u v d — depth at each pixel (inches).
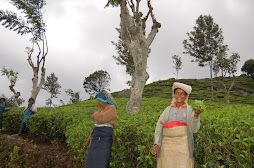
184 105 102.9
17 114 369.7
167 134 99.7
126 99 921.5
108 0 328.5
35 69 633.6
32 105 329.1
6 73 722.2
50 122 278.4
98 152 122.6
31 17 621.3
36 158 194.7
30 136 312.5
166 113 104.1
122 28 321.7
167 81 1894.7
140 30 307.4
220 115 130.3
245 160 84.7
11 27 627.2
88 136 151.9
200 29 1087.6
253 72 1804.9
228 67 860.0
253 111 127.3
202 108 90.1
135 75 309.4
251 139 81.8
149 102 729.0
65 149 233.5
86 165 123.0
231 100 1167.0
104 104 133.6
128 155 128.3
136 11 311.6
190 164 94.2
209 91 1475.1
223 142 89.0
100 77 2041.1
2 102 392.8
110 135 127.0
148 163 115.6
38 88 626.5
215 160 91.4
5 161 193.5
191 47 1107.3
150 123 134.5
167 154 96.8
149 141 114.8
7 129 382.0
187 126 97.0
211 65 1091.9
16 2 603.2
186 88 100.6
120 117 172.4
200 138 101.8
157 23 330.3
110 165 134.7
